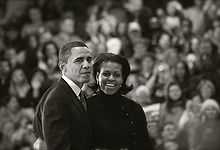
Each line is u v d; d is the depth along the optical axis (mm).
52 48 29234
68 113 13109
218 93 25031
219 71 26938
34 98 26219
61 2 40375
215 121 11711
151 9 35812
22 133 26234
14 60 33375
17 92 28188
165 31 31922
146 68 27156
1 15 41312
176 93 22844
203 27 33219
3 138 27281
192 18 34250
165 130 20906
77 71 13398
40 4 40500
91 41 32438
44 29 37469
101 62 14039
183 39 30797
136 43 30406
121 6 36500
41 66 28984
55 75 25516
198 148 11766
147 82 25312
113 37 31859
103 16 35438
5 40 37469
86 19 37938
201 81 24906
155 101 23062
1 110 27984
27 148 25922
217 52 28984
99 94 14125
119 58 14031
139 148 14125
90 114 13883
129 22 33719
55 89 13320
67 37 34438
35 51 30438
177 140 13836
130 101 14320
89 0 40406
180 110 22484
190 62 28188
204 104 20641
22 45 35750
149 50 30766
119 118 13961
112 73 13953
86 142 13266
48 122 12945
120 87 14250
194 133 12141
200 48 28984
